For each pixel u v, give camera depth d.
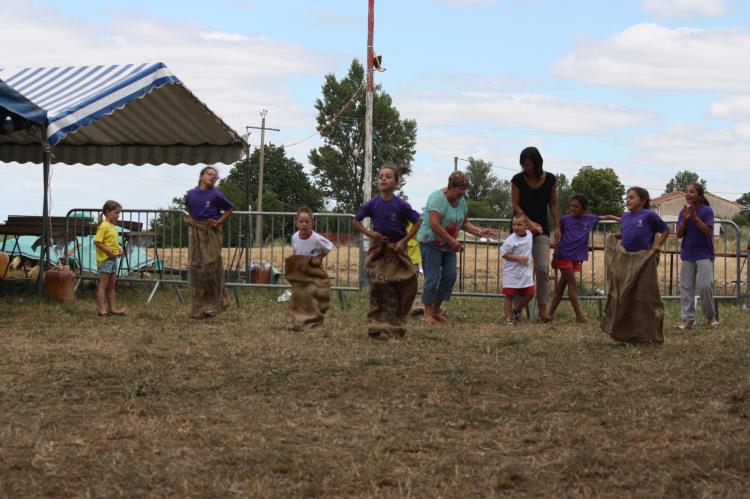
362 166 65.94
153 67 12.53
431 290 10.31
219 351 8.09
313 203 81.50
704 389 6.57
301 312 9.68
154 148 16.62
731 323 10.96
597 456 4.75
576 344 8.81
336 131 65.69
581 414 5.74
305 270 9.67
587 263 20.11
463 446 4.97
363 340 8.89
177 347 8.33
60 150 16.97
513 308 11.50
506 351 8.30
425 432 5.25
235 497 4.10
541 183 10.80
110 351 8.06
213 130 15.42
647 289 8.70
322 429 5.29
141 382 6.57
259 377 6.82
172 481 4.31
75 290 13.37
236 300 12.33
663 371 7.28
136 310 11.64
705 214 10.18
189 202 10.77
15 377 6.76
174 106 14.09
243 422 5.44
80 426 5.30
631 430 5.32
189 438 5.04
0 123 12.03
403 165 9.23
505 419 5.59
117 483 4.27
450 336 9.33
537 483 4.34
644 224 8.92
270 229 13.30
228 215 10.81
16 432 5.12
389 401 6.05
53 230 14.84
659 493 4.20
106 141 16.55
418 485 4.31
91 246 14.34
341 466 4.58
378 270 9.02
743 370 7.37
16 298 12.48
